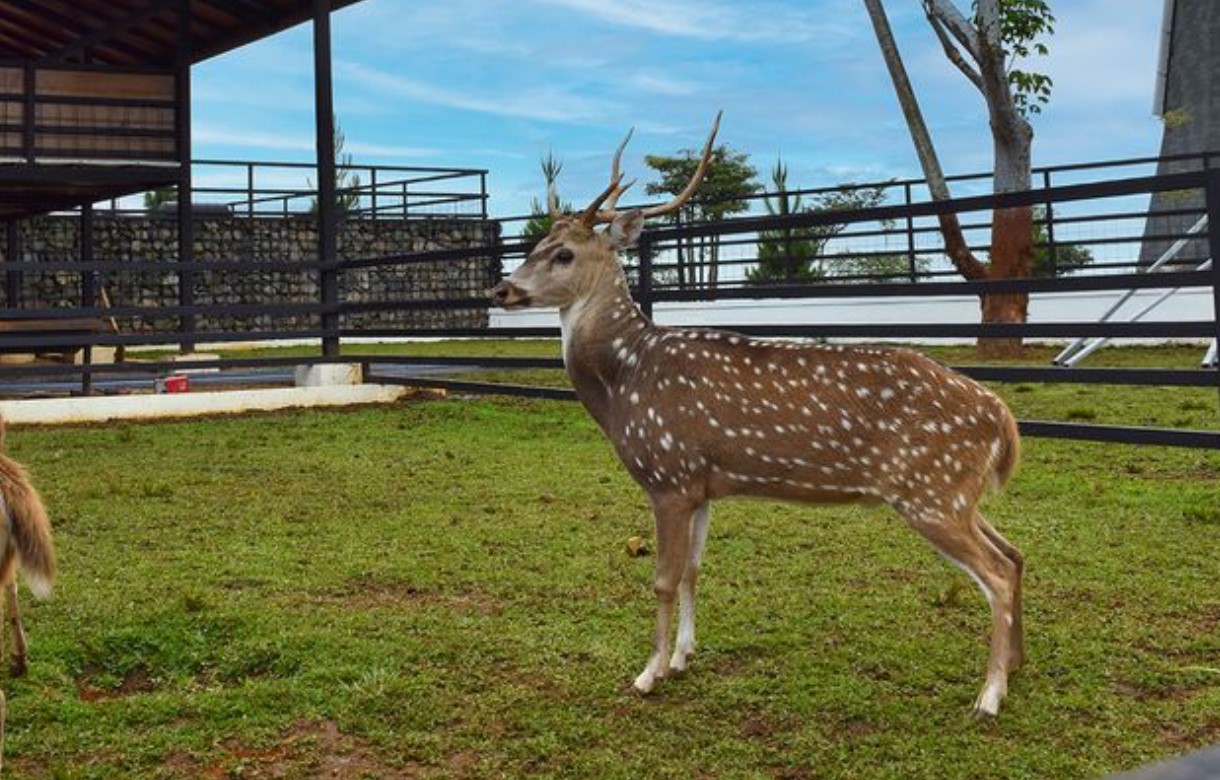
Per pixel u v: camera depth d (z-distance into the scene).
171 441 13.14
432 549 7.69
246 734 4.74
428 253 15.80
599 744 4.61
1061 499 8.70
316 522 8.59
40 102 19.03
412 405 16.47
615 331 5.48
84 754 4.62
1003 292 10.46
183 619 6.15
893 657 5.44
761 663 5.42
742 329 12.61
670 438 5.12
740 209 34.28
